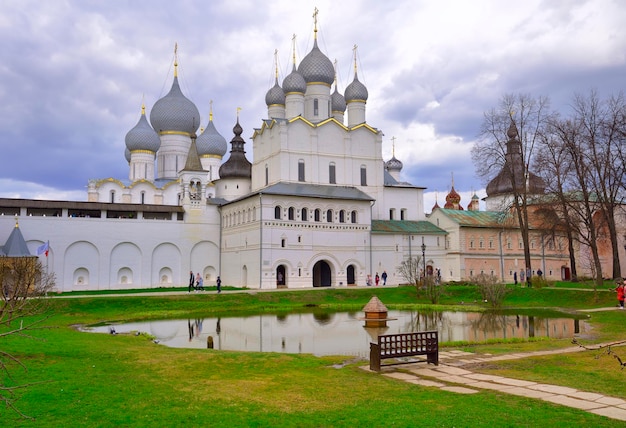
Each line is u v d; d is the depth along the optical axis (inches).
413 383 706.8
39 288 1779.0
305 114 3233.3
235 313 1868.8
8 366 778.8
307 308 2033.7
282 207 2704.2
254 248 2704.2
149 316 1752.0
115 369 788.0
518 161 2694.4
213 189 3651.6
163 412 554.6
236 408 573.0
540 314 1727.4
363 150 3152.1
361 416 540.4
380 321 1547.7
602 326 1365.7
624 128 2162.9
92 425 510.9
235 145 3474.4
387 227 3019.2
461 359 892.0
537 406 577.6
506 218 3142.2
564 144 2274.9
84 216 2950.3
